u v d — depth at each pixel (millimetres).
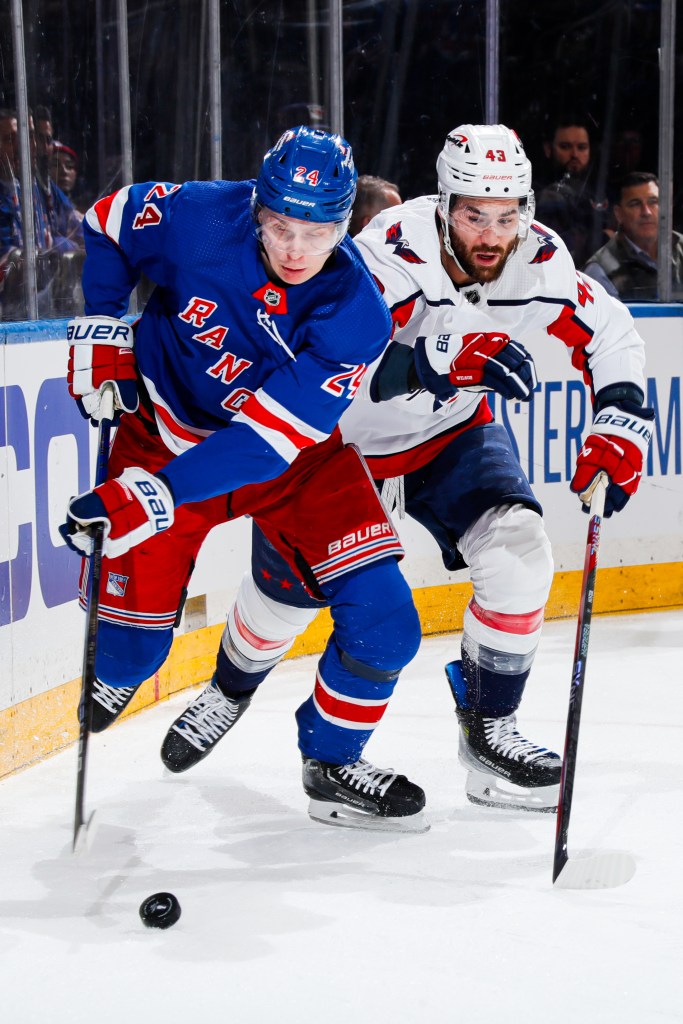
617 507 7473
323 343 6137
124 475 6105
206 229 6316
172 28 12352
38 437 8477
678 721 9383
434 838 7016
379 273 6961
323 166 5777
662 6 13359
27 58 10984
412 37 13977
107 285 6828
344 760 7156
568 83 14438
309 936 5574
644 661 11242
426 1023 4781
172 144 12664
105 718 7426
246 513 7062
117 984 5117
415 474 7949
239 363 6543
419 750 8758
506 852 6754
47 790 7898
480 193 6582
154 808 7539
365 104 13961
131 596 6953
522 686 7582
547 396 12656
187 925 5703
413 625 6828
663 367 13164
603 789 7789
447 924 5707
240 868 6500
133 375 6883
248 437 6148
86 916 5828
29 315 10672
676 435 13344
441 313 7078
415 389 7387
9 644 8156
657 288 13930
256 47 13055
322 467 6988
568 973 5199
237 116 13148
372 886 6211
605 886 5941
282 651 7914
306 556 6945
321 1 13281
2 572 8062
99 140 11859
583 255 14688
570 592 12969
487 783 7609
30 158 10766
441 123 14367
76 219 11734
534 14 14297
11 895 6109
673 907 5910
